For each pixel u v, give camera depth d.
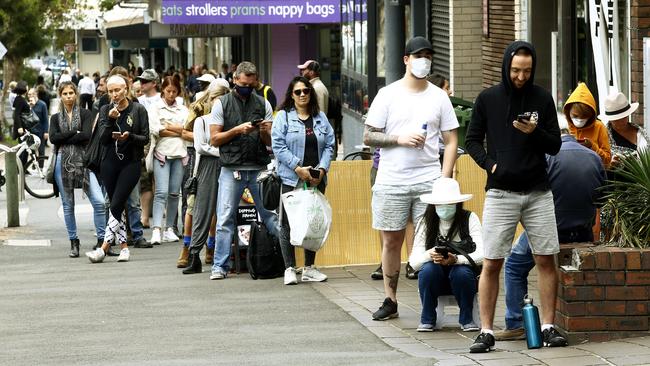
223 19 70.06
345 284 30.81
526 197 22.56
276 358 22.56
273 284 31.42
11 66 123.25
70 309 28.83
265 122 32.00
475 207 33.59
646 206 23.44
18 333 26.03
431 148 25.97
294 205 30.55
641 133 26.58
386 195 25.97
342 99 67.44
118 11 129.00
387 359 22.25
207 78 40.31
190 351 23.53
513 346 23.27
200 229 33.72
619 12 33.62
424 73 25.56
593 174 23.75
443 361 21.97
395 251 26.23
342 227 33.44
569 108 25.50
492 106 22.50
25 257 39.28
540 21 40.84
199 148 33.16
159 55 163.88
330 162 30.92
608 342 22.84
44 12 128.75
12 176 48.19
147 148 38.72
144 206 45.06
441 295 25.05
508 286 24.02
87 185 38.62
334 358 22.44
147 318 27.31
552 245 22.77
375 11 55.38
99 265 36.59
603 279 22.95
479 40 48.84
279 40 87.75
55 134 38.53
